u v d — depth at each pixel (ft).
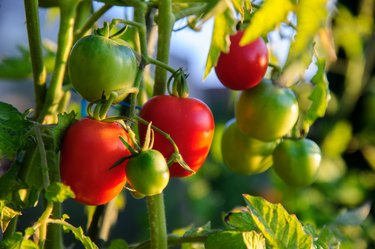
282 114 2.83
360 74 4.77
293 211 4.45
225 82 2.75
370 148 5.10
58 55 2.69
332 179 5.03
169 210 6.92
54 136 2.29
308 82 3.18
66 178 2.31
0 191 2.33
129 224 8.79
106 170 2.29
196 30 2.74
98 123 2.32
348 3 4.67
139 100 2.89
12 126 2.32
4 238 2.40
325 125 5.04
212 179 6.68
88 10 2.94
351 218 3.33
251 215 2.44
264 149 3.04
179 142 2.47
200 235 2.68
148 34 2.93
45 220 2.18
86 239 2.22
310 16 1.83
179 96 2.53
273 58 3.16
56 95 2.69
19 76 3.62
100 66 2.33
